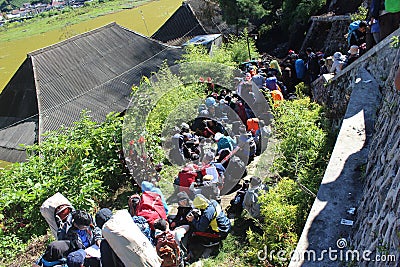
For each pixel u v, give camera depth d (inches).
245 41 663.1
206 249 248.1
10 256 265.1
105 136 338.0
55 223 214.8
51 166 316.8
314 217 192.4
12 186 305.9
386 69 262.7
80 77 656.4
